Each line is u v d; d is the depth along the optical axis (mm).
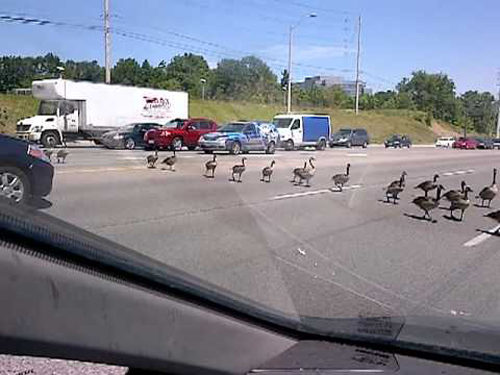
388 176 19750
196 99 64750
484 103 118812
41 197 3430
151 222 6156
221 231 6410
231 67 78938
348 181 15727
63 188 5723
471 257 7152
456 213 11453
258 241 6113
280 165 19547
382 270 6031
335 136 46344
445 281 5711
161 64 77250
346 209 10891
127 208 6699
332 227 8727
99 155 18094
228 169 15688
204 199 8867
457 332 2828
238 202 9312
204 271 4039
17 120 27594
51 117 29125
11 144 3359
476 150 56719
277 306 3236
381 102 99312
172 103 35938
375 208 11531
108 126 32094
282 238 6988
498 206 13336
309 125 37156
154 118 34750
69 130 29984
